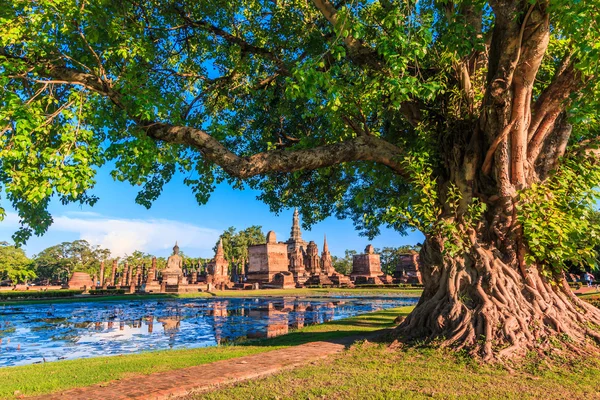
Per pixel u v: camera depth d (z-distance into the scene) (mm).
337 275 58312
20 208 9430
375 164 10555
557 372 5742
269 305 25953
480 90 9070
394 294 37344
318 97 8711
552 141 8570
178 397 4938
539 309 7379
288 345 8688
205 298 33344
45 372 6719
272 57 11297
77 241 91750
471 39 7496
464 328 7086
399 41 6875
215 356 7676
